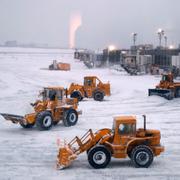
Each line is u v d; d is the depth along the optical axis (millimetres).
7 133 20672
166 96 34844
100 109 29234
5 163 15008
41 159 15562
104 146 14188
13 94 38688
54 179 13039
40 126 21016
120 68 80938
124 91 41344
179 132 21016
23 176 13367
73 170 14055
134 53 82750
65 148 14477
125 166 14461
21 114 26656
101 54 99375
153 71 68250
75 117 22766
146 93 39344
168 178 13109
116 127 14156
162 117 25984
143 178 13102
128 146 14422
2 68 77500
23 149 17172
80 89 34125
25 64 96562
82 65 97938
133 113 27609
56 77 59344
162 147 14562
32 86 45969
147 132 14609
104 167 14234
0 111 28000
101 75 65875
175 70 62406
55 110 21953
